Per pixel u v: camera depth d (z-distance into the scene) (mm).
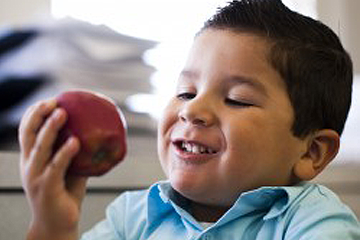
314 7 2203
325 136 1060
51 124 733
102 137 763
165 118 1011
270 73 992
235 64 973
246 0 1104
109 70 1489
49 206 736
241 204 951
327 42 1110
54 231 750
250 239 959
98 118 774
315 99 1043
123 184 1375
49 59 1392
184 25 1914
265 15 1055
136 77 1534
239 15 1048
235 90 966
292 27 1060
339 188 1693
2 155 1244
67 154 726
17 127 1307
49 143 732
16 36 1377
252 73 975
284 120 992
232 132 944
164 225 1072
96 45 1477
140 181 1398
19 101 1333
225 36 1006
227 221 965
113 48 1502
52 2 1789
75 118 762
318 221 907
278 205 970
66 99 778
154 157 1430
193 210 1057
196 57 1009
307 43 1058
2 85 1325
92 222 1335
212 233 961
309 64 1041
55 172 726
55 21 1441
